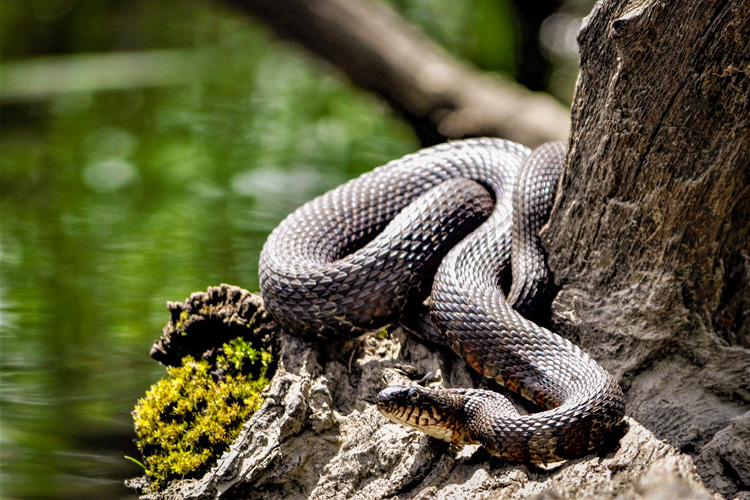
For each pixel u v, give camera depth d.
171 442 6.33
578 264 6.27
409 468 5.61
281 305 6.39
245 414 6.23
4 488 7.25
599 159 5.79
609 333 6.10
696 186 5.52
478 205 6.94
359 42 13.73
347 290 6.29
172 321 6.86
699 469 5.05
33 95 18.69
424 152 7.69
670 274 5.85
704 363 5.86
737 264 6.22
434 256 6.57
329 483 5.77
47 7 21.98
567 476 5.02
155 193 13.86
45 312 9.94
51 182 15.02
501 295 6.25
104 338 9.67
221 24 20.31
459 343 6.03
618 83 5.41
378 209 7.30
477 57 17.22
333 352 6.43
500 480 5.16
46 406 8.41
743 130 5.28
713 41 4.98
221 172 14.01
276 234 7.05
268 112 16.00
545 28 17.17
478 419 5.38
